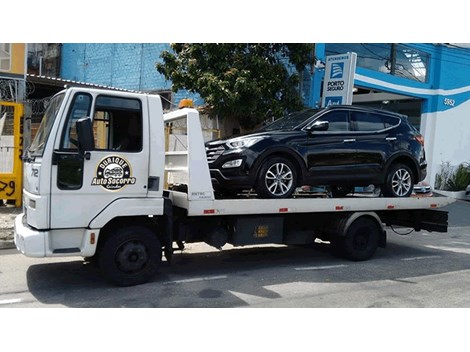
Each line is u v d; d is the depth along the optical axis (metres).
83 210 5.57
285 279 6.71
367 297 5.91
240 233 6.96
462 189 19.94
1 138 11.36
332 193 9.12
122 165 5.77
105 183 5.67
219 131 13.08
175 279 6.53
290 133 7.44
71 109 5.53
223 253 8.50
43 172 5.38
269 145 7.11
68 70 21.23
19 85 12.59
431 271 7.50
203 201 6.38
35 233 5.40
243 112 11.91
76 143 5.56
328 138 7.75
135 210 5.84
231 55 12.31
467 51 19.97
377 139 8.31
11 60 12.42
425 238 11.12
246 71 11.60
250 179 7.00
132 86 18.78
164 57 12.54
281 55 13.18
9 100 12.16
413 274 7.25
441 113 19.56
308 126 7.66
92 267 6.99
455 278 7.06
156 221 6.27
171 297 5.68
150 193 5.95
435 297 6.00
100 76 19.97
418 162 8.83
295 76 12.71
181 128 6.78
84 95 5.60
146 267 6.11
